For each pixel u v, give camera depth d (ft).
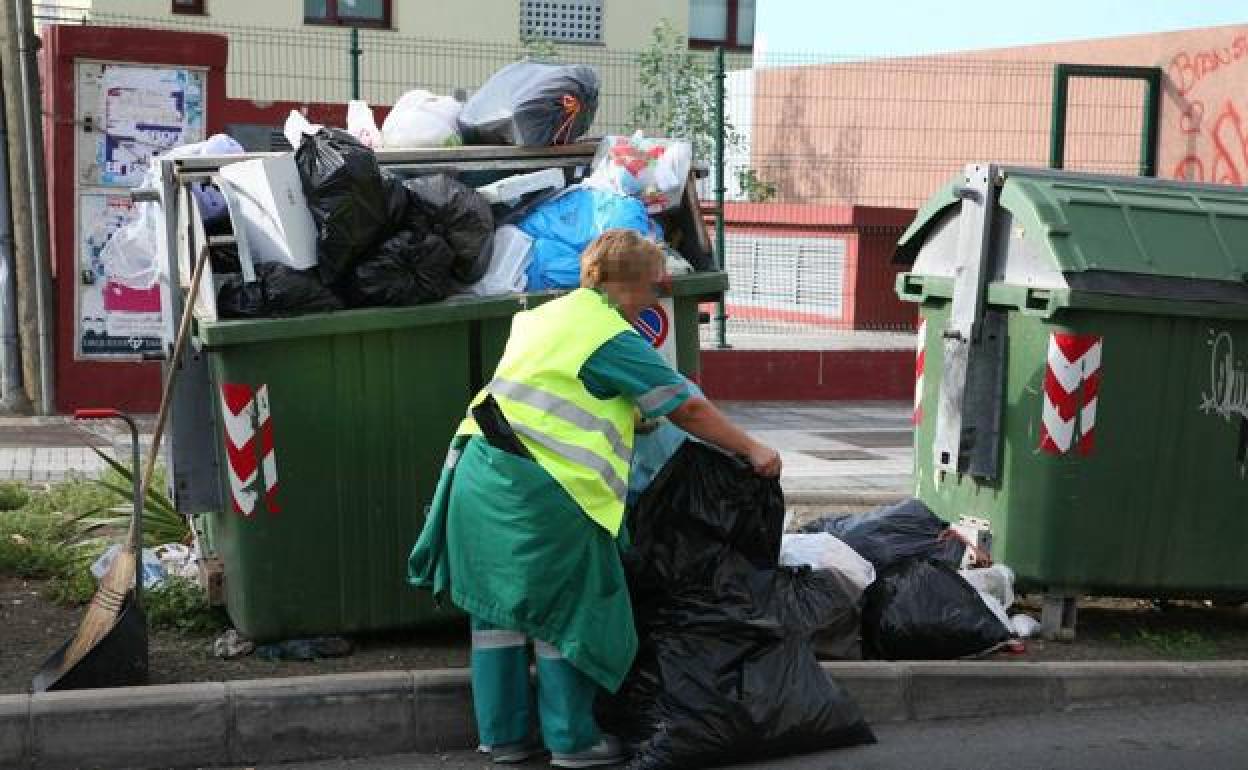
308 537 20.66
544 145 23.45
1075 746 19.89
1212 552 23.77
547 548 17.33
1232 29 59.36
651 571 18.75
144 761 18.07
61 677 18.39
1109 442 23.06
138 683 18.94
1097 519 23.17
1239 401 23.59
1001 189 23.81
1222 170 59.77
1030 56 68.69
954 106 66.74
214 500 20.93
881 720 20.63
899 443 44.19
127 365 44.47
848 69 66.85
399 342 20.88
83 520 27.71
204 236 20.24
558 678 17.89
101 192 43.65
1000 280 23.68
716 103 50.42
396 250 20.56
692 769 18.17
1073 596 23.58
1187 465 23.47
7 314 44.68
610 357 17.67
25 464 36.17
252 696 18.48
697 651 18.40
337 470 20.71
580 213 22.44
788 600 20.54
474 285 21.62
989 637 22.00
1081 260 22.45
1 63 43.68
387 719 18.98
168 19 63.16
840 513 33.60
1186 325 23.16
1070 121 64.49
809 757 18.94
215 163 21.35
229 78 57.67
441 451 21.29
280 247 20.30
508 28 70.95
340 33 60.39
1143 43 63.36
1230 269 23.21
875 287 63.46
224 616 22.15
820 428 47.03
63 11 62.39
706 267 23.65
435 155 22.67
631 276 18.34
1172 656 23.18
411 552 20.76
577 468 17.38
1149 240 23.09
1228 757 19.58
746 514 19.19
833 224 63.00
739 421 48.19
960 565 23.71
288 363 20.29
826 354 53.31
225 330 19.66
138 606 19.10
